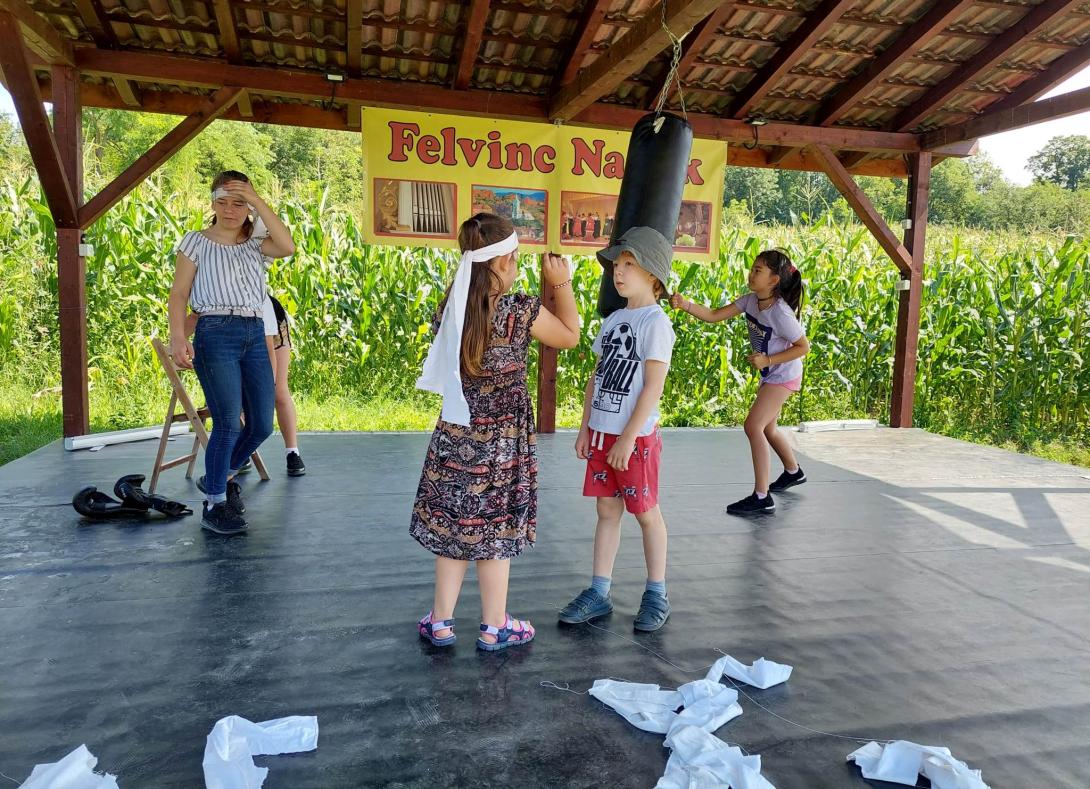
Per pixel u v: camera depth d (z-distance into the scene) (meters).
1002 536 3.68
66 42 4.93
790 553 3.38
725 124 6.21
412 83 5.73
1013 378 7.78
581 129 5.99
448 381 2.18
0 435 6.12
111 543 3.26
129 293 7.86
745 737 1.91
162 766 1.71
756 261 3.89
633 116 6.07
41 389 7.32
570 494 4.29
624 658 2.33
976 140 6.58
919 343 8.16
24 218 7.89
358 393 7.98
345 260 8.24
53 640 2.35
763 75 5.86
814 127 6.38
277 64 5.56
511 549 2.23
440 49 5.45
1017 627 2.63
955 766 1.71
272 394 3.60
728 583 3.00
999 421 7.79
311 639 2.40
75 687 2.06
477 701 2.05
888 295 8.29
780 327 3.86
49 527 3.46
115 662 2.21
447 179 5.82
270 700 2.02
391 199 5.74
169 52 5.40
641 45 4.02
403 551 3.24
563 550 3.33
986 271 8.05
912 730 1.96
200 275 3.26
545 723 1.95
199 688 2.08
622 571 3.11
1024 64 5.82
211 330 3.29
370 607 2.66
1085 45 5.56
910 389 6.91
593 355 8.13
